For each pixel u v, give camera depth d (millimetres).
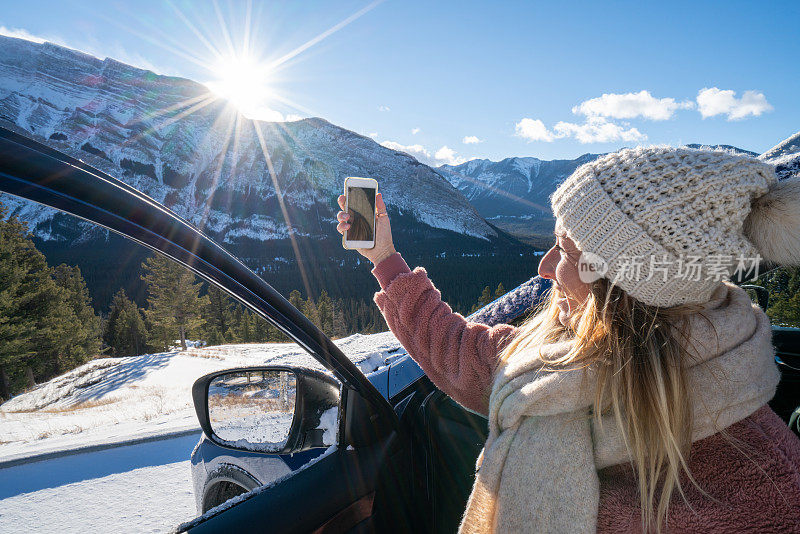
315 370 1209
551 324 1056
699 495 714
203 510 1750
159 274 53406
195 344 61094
